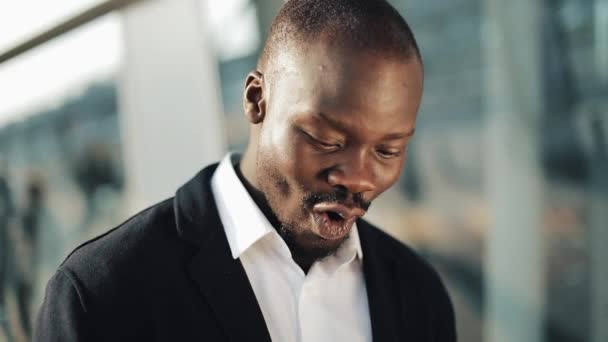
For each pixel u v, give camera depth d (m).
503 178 2.54
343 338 1.02
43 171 2.04
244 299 0.93
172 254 0.95
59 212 2.07
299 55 0.85
